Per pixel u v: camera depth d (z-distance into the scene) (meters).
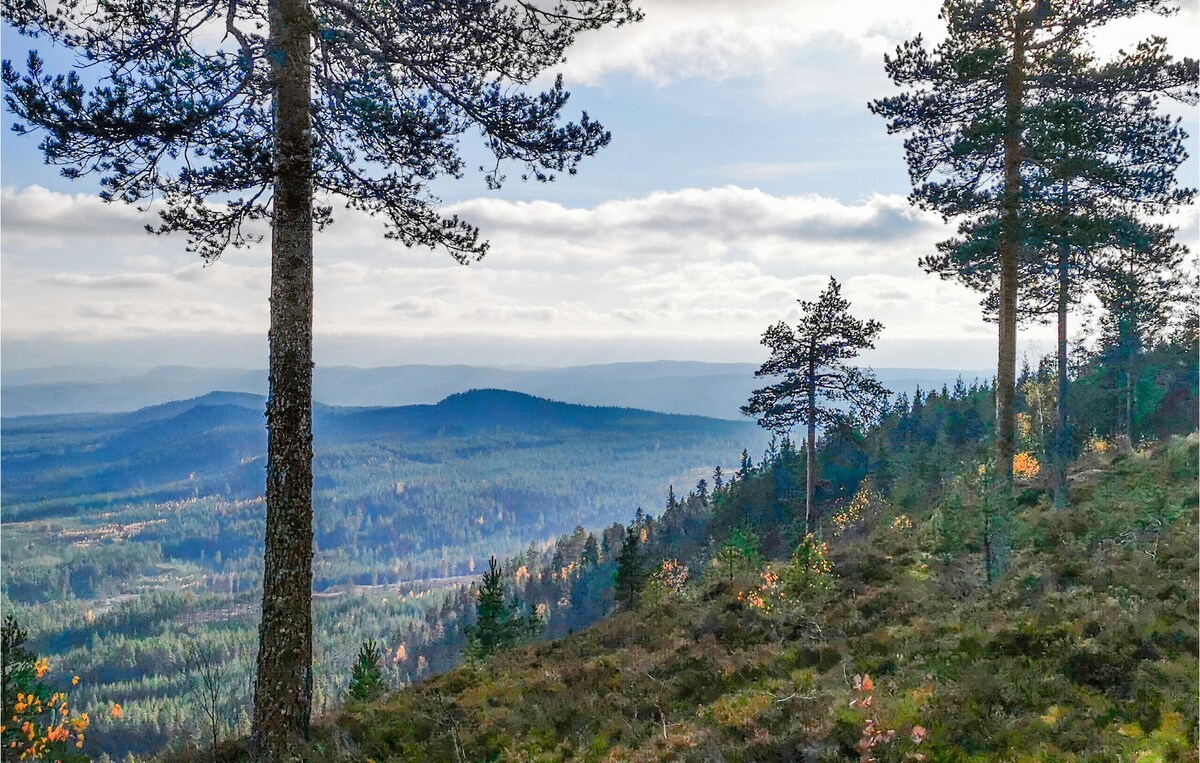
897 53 18.84
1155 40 17.23
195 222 9.73
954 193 19.20
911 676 8.35
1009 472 17.47
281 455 9.18
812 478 31.14
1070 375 43.41
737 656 11.02
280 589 9.08
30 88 7.78
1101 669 7.48
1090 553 12.24
